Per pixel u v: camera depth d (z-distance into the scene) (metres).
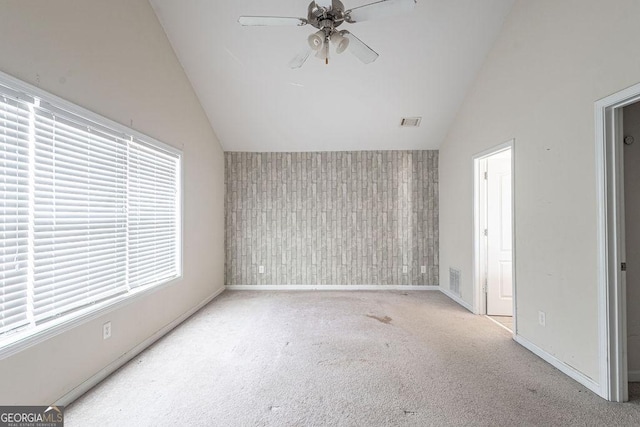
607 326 1.93
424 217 4.86
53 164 1.89
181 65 3.44
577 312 2.16
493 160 3.65
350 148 4.88
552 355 2.40
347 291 4.78
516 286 2.84
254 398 1.96
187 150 3.62
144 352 2.64
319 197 4.91
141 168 2.78
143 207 2.81
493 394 2.00
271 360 2.49
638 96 1.76
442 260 4.71
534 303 2.60
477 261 3.66
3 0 1.54
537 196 2.56
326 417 1.77
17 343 1.59
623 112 2.18
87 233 2.15
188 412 1.81
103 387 2.09
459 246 4.10
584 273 2.10
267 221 4.93
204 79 3.63
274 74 3.53
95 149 2.21
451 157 4.36
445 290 4.60
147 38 2.79
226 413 1.80
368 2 2.75
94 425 1.69
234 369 2.34
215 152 4.52
